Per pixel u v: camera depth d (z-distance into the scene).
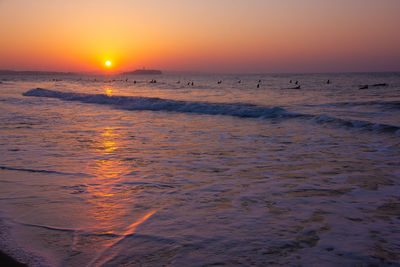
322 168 5.29
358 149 6.82
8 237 2.84
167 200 3.77
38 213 3.39
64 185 4.39
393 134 8.23
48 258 2.48
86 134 9.02
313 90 36.44
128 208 3.52
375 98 23.03
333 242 2.66
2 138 8.27
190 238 2.77
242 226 3.00
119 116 13.59
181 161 5.84
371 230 2.89
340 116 12.84
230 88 44.97
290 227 2.97
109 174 4.95
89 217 3.28
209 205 3.58
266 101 22.16
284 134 8.88
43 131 9.50
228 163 5.68
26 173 5.01
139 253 2.53
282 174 4.93
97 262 2.41
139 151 6.75
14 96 26.27
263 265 2.32
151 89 43.84
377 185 4.32
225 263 2.36
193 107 16.05
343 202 3.66
